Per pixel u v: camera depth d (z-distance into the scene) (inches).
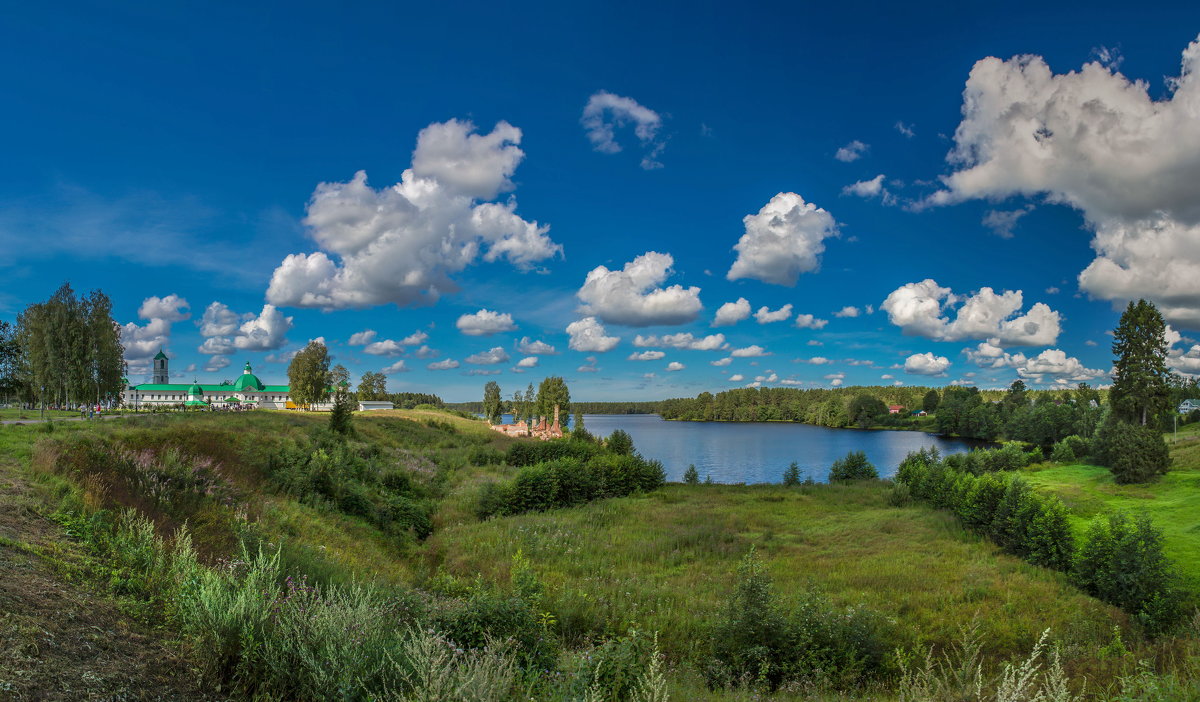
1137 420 3019.2
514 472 1745.8
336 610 227.9
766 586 469.4
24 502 362.3
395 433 2258.9
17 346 2298.2
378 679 208.1
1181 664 386.6
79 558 288.0
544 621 391.5
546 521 1091.9
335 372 3818.9
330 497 872.3
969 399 5649.6
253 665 210.5
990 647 504.4
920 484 1398.9
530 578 510.0
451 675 197.2
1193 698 236.1
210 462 767.7
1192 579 724.7
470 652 220.5
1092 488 1750.7
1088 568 701.3
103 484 488.4
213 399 6097.4
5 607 198.1
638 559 834.8
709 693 350.6
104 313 2348.7
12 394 2368.4
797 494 1566.2
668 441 4933.6
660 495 1521.9
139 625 232.5
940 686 257.6
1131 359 3004.4
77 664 180.9
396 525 911.7
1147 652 452.4
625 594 596.4
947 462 1914.4
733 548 916.0
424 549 828.6
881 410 7071.9
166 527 441.4
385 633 241.9
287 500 784.9
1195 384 5162.4
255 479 837.2
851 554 900.6
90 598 239.5
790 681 413.4
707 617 530.3
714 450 3986.2
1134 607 628.1
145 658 205.0
